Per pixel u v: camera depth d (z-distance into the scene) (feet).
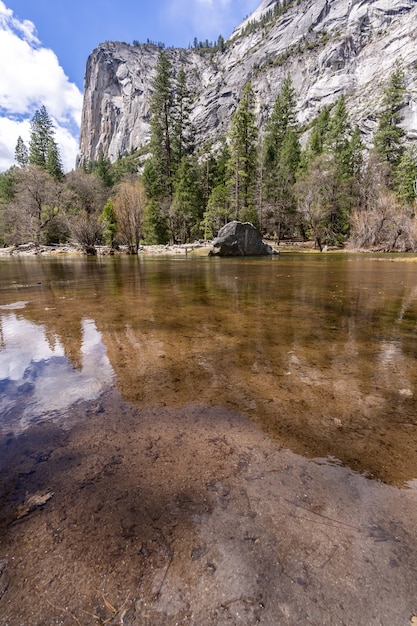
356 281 19.42
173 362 5.71
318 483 2.76
